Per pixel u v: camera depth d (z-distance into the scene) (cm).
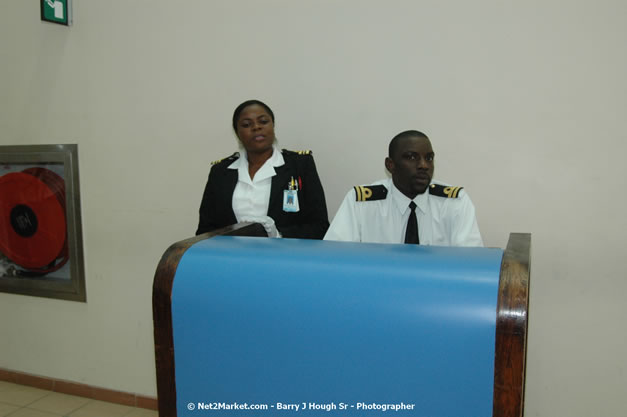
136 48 229
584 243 178
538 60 176
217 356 86
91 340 257
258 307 83
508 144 183
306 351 81
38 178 256
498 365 73
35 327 268
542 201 181
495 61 181
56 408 248
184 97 224
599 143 173
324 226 176
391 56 193
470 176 189
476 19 181
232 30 213
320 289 81
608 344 179
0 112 257
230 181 177
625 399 179
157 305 89
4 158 259
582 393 184
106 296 250
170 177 231
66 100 245
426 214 140
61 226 255
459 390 74
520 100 180
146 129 232
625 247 173
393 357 77
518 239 101
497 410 73
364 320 78
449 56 186
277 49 207
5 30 250
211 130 221
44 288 261
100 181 244
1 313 274
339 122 203
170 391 90
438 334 75
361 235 146
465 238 132
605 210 174
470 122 186
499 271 78
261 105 177
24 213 261
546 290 184
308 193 177
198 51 219
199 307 87
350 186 204
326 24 200
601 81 170
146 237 239
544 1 173
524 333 71
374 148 199
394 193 144
